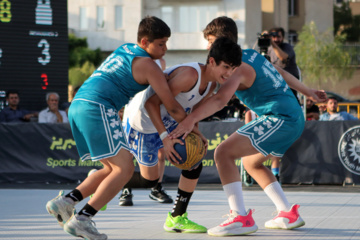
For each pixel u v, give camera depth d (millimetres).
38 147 16797
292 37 72250
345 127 15297
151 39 7039
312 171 15438
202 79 7117
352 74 63688
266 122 7523
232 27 7734
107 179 6801
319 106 21859
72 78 55969
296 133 7652
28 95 23781
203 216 9305
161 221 8820
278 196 7828
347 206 10438
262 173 7898
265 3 67312
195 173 7590
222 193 13266
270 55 16359
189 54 66062
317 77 62500
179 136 6918
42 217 9219
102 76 7016
